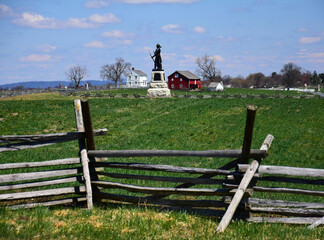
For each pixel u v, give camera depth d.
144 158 20.22
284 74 170.88
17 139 8.02
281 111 42.53
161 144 29.28
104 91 94.12
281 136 29.98
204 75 145.75
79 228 6.59
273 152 24.28
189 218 7.58
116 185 8.54
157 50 69.88
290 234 6.75
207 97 63.72
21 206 7.85
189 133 33.78
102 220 7.24
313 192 7.55
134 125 38.75
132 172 14.16
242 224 7.23
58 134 8.25
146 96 67.81
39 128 36.19
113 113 46.25
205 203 7.99
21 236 5.82
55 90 93.06
